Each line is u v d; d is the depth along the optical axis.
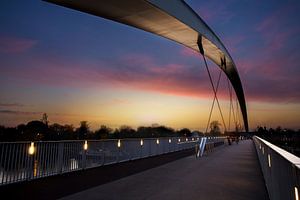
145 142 16.81
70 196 6.01
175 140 24.38
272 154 4.84
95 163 11.06
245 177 8.83
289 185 2.73
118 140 13.16
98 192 6.43
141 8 13.27
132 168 11.09
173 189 6.85
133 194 6.26
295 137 48.81
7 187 6.81
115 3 12.62
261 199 5.82
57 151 8.88
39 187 6.91
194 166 11.94
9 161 7.06
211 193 6.40
